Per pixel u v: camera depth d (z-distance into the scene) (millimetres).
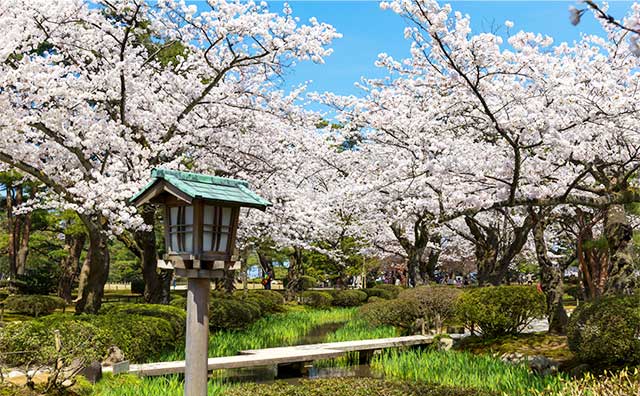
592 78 8062
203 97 10914
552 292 11047
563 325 10781
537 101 7738
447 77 8086
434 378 8078
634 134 8172
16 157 9258
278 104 11914
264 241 18625
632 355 7254
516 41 7746
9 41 8430
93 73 10469
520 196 8398
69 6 9469
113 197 8750
